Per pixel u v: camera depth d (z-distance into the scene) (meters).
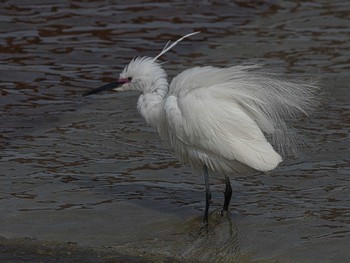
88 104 15.77
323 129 14.39
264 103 10.91
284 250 10.56
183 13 20.34
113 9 20.50
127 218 11.55
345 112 15.05
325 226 11.12
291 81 11.52
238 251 10.61
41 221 11.41
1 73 17.08
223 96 10.77
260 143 10.53
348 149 13.62
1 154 13.60
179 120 10.91
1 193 12.21
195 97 10.81
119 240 10.94
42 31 19.23
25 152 13.71
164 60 17.72
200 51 18.19
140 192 12.36
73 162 13.38
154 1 21.03
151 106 11.55
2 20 19.72
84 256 10.41
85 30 19.34
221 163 10.94
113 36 19.02
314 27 19.45
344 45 18.30
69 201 12.02
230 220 11.44
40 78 16.89
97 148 13.92
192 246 10.77
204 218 11.28
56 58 17.88
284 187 12.42
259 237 10.94
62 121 15.02
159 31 19.28
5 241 10.83
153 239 10.97
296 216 11.45
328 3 21.00
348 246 10.55
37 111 15.43
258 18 20.12
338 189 12.25
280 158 10.46
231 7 20.77
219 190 12.44
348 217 11.35
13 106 15.61
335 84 16.20
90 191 12.36
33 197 12.12
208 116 10.67
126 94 16.25
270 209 11.72
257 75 11.13
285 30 19.30
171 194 12.31
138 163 13.36
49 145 14.01
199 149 11.01
